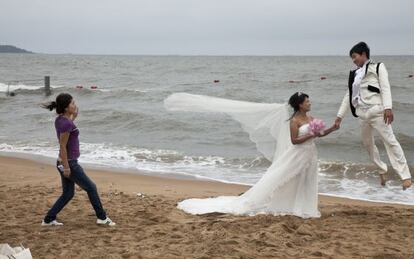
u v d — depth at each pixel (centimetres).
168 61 13050
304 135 661
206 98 747
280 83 4366
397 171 650
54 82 4753
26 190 892
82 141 1695
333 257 508
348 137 1652
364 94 656
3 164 1266
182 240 564
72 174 618
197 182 1082
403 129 1938
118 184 1040
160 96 3186
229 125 1970
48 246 548
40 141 1669
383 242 562
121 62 11481
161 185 1037
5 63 9788
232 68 8019
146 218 688
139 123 2022
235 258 501
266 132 718
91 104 2844
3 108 2678
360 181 1109
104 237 585
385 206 815
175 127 1939
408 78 5141
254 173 1193
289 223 634
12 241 569
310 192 681
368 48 661
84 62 11106
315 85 4100
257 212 691
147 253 519
